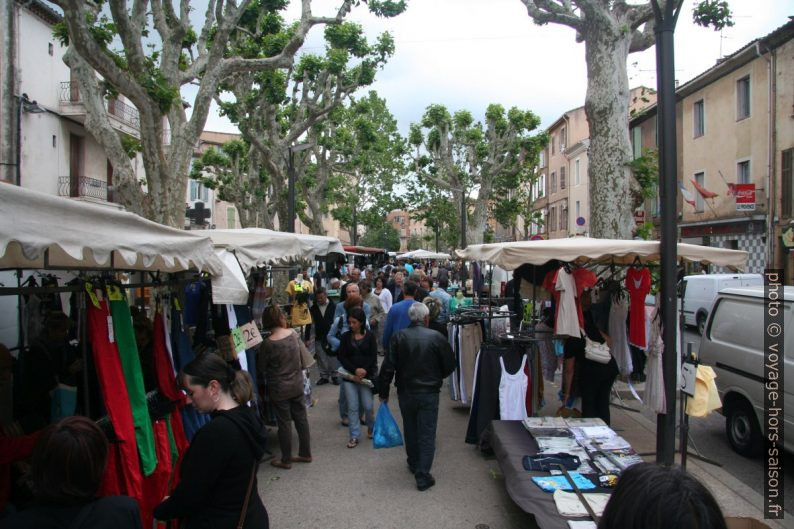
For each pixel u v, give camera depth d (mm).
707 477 5594
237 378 3076
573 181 36906
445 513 4812
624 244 5820
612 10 10414
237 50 13844
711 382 4988
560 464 4645
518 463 4746
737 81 21062
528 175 35156
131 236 3102
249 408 3082
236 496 2844
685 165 24531
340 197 38188
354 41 16656
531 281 7695
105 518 2076
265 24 14336
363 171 30203
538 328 7461
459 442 6781
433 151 29438
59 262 3750
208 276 5172
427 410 5410
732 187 19234
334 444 6750
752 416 6352
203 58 10586
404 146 30828
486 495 5188
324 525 4605
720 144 22047
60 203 2549
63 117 18703
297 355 6023
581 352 6707
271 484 5500
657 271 8984
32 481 2109
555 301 6676
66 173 19016
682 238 24609
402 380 5520
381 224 41875
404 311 7574
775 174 18969
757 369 6168
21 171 16672
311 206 23984
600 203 9977
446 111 28688
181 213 9180
